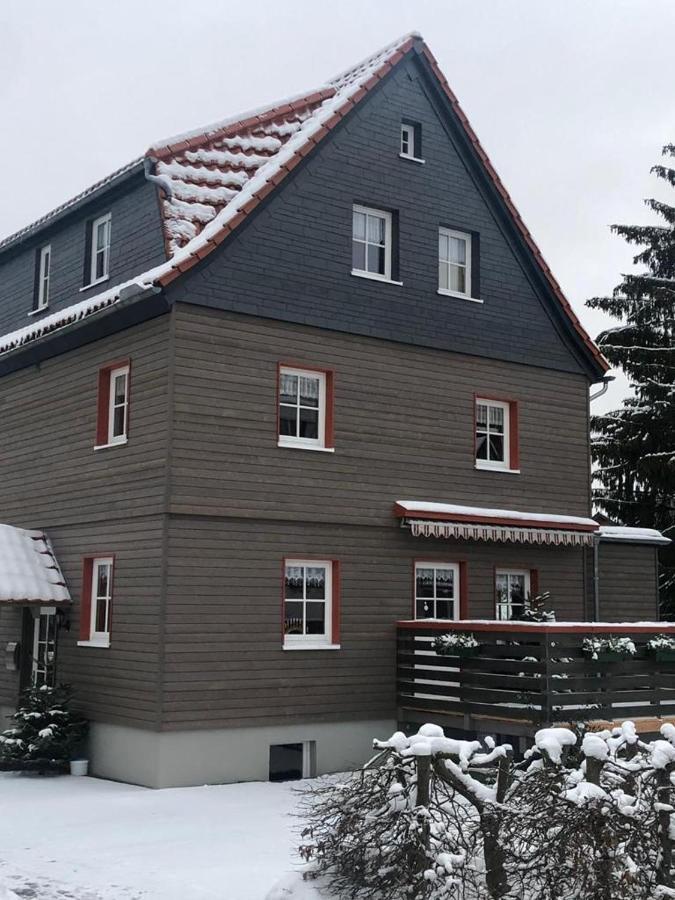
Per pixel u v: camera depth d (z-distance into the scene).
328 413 18.59
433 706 17.86
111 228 19.80
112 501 18.00
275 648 17.44
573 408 22.34
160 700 16.17
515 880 8.36
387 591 18.98
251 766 16.89
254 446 17.56
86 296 20.33
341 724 18.05
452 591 20.12
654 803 8.15
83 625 18.45
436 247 20.48
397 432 19.41
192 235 17.77
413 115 20.53
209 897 9.43
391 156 20.03
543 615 19.27
